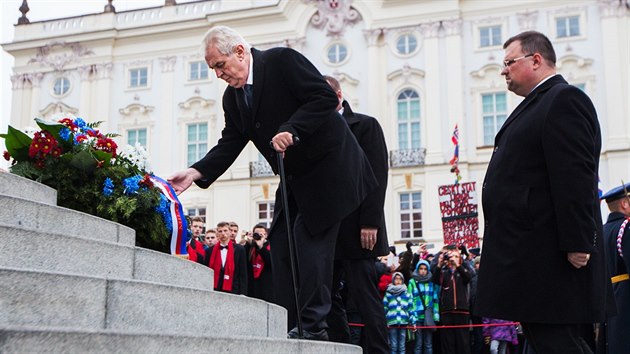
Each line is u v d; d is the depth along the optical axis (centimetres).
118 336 238
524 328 408
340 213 459
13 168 600
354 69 2784
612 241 610
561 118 391
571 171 382
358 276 569
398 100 2736
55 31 3152
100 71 3078
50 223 425
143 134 3016
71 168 608
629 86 2512
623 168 2455
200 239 1312
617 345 593
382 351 562
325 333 440
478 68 2675
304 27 2841
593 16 2586
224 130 524
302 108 446
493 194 411
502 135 426
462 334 1091
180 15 3038
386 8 2772
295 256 474
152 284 334
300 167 465
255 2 2967
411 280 1142
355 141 496
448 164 2619
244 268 1095
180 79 3009
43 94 3120
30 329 217
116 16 3123
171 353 258
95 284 309
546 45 426
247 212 2806
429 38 2714
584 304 385
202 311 361
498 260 401
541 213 394
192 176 503
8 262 341
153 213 620
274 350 325
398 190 2666
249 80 470
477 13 2702
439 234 2584
